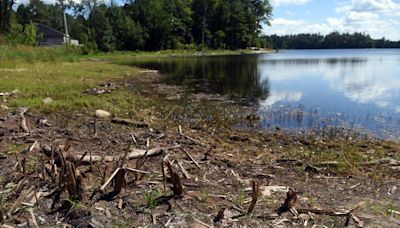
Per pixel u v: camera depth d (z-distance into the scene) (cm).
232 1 7131
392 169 578
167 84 1791
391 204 423
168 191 421
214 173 515
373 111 1169
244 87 1748
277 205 401
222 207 389
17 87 1216
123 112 977
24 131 662
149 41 6044
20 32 3822
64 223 351
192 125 925
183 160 557
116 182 402
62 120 801
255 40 7669
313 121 1020
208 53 5981
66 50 3606
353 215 385
